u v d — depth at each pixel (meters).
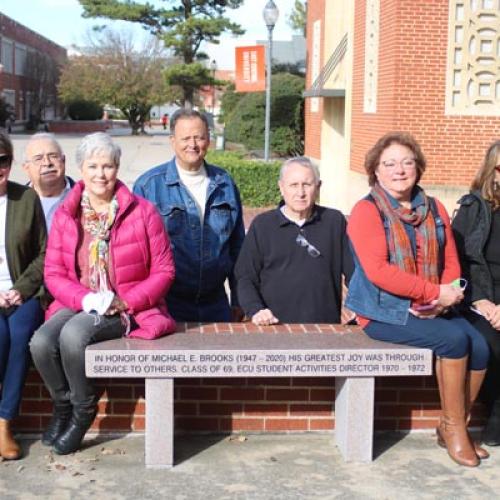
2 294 4.48
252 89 23.25
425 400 4.96
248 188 17.72
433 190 13.75
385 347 4.41
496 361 4.72
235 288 5.34
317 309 4.95
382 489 4.18
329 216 4.98
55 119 68.19
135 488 4.17
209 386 4.88
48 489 4.14
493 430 4.75
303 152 29.16
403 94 13.66
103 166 4.33
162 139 49.09
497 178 4.77
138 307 4.45
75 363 4.26
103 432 4.83
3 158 4.52
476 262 4.79
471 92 13.69
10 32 58.91
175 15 40.81
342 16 19.52
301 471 4.40
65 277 4.43
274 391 4.90
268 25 21.39
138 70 55.09
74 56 61.81
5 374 4.45
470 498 4.09
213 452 4.64
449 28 13.48
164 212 5.20
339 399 4.67
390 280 4.34
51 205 5.30
